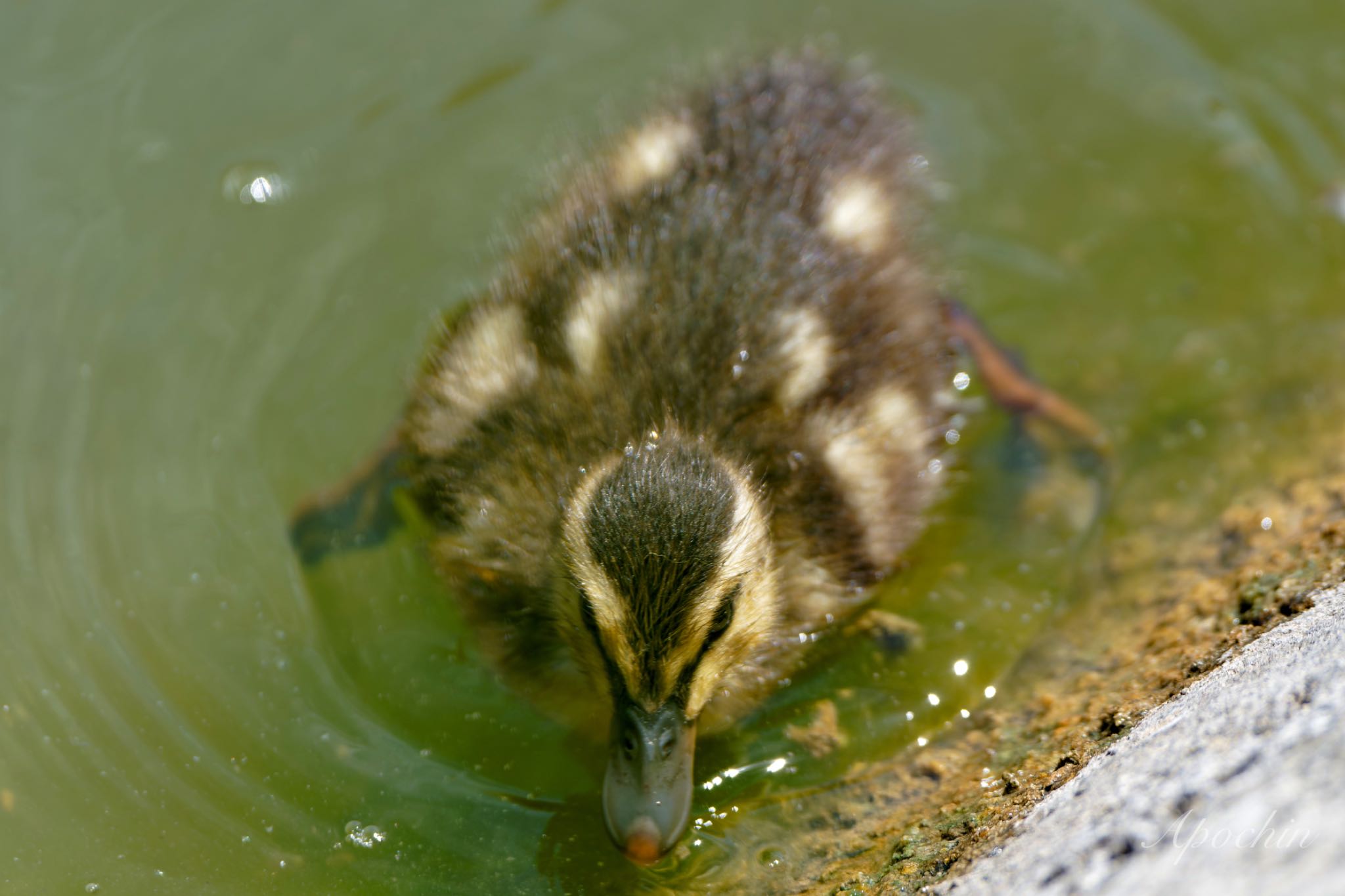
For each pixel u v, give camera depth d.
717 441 4.35
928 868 3.22
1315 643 2.90
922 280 5.68
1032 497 5.24
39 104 6.64
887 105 6.28
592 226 5.05
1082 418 5.61
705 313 4.56
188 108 6.71
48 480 5.26
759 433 4.47
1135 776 2.74
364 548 5.01
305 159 6.57
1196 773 2.53
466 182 6.59
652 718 3.74
